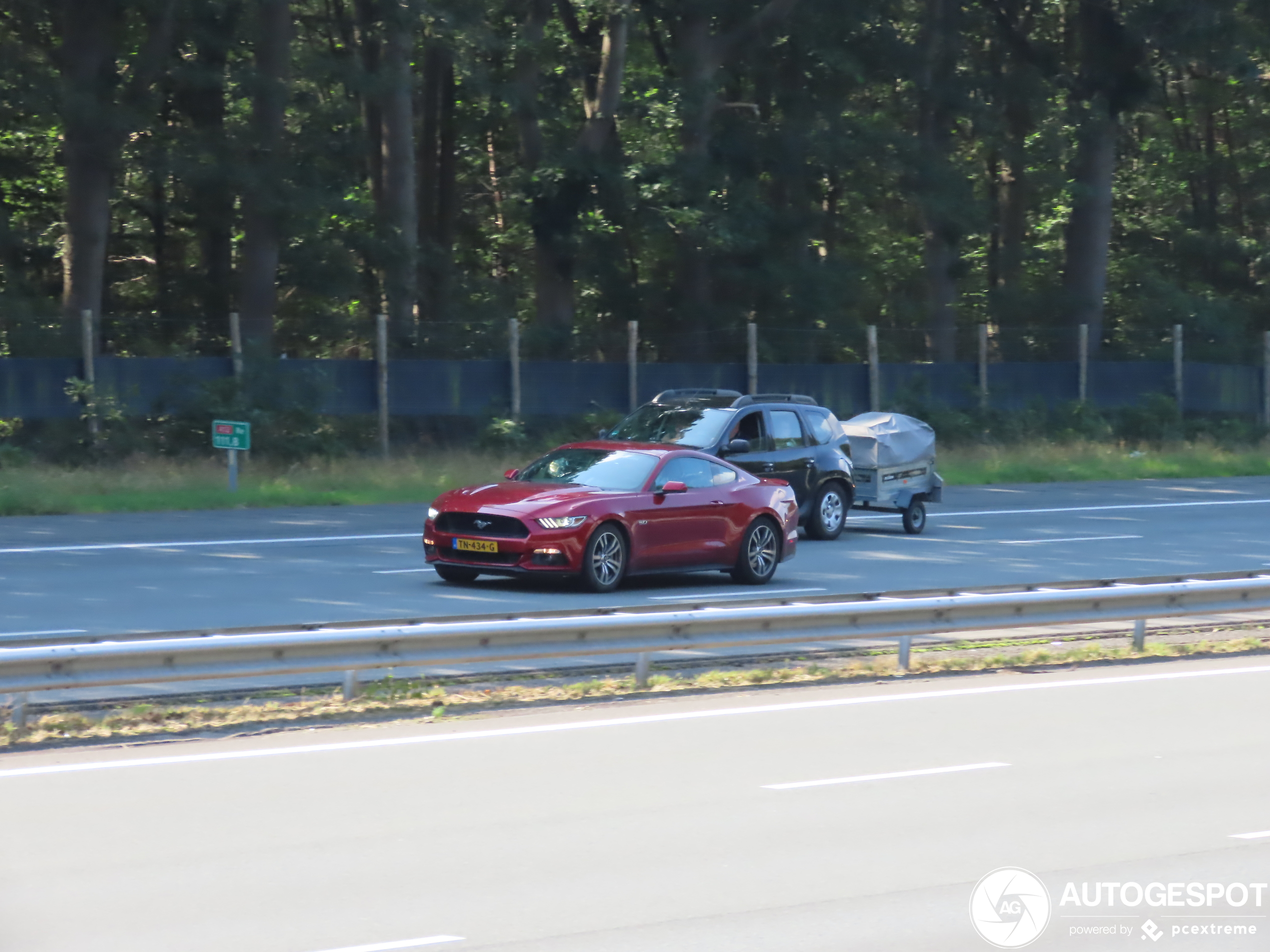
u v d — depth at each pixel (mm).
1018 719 11977
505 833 8570
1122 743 11094
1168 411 50188
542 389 41188
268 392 37250
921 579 21594
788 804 9250
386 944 6766
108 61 40250
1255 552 25953
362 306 55375
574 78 51844
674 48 53500
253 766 10125
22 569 20812
